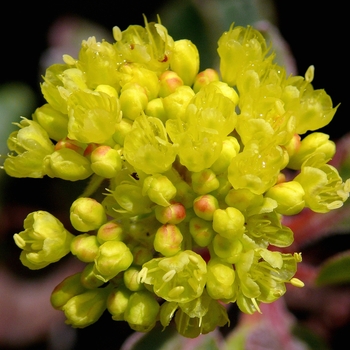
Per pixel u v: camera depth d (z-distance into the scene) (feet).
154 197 0.37
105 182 0.40
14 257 0.52
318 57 0.55
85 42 0.40
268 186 0.37
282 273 0.38
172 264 0.36
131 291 0.38
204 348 0.45
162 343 0.45
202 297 0.37
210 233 0.38
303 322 0.52
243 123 0.38
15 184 0.52
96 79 0.40
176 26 0.50
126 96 0.39
